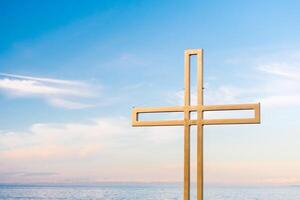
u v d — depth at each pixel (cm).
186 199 797
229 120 788
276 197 7906
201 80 805
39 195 7819
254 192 9019
